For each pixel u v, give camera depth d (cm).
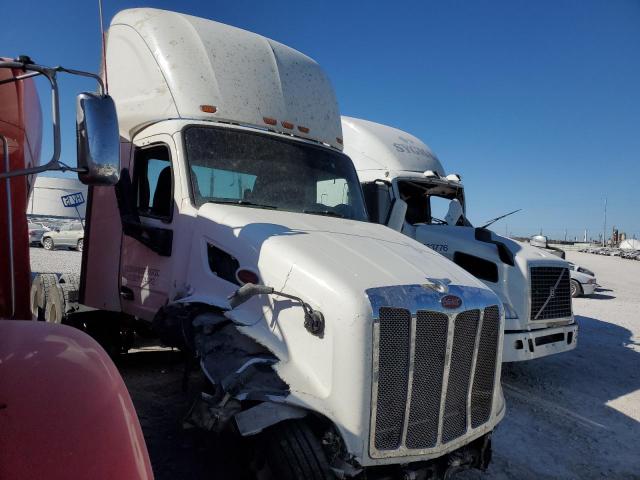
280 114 477
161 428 445
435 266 350
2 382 128
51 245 2164
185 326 342
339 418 269
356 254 333
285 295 298
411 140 934
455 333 306
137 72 466
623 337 987
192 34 458
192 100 431
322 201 464
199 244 384
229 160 428
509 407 580
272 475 275
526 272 638
